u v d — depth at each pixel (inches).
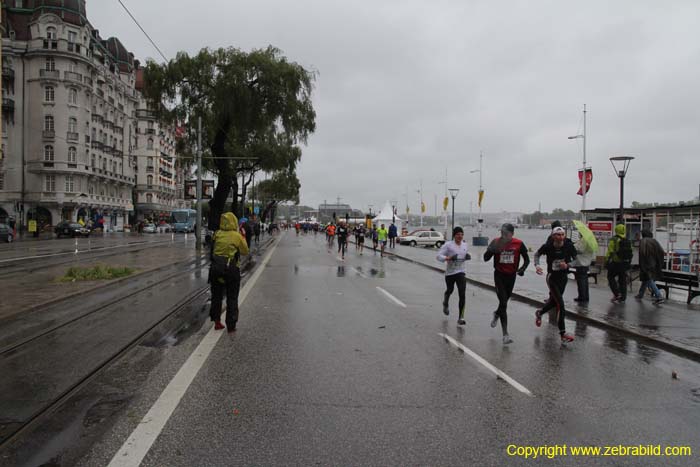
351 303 409.7
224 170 1234.0
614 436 158.1
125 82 3036.4
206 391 189.8
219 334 287.1
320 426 159.2
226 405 175.6
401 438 151.8
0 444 143.6
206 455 138.4
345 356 243.0
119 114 2925.7
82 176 2434.8
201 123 1165.7
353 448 144.3
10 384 195.8
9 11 2303.2
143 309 363.3
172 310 359.3
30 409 170.1
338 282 557.9
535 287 522.6
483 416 171.0
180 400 179.9
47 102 2305.6
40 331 286.7
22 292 413.7
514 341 285.7
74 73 2363.4
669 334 297.9
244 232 664.4
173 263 719.7
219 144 1233.4
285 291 475.2
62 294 402.6
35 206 2308.1
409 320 340.8
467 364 234.4
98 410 169.8
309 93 1291.8
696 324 329.4
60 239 1659.7
